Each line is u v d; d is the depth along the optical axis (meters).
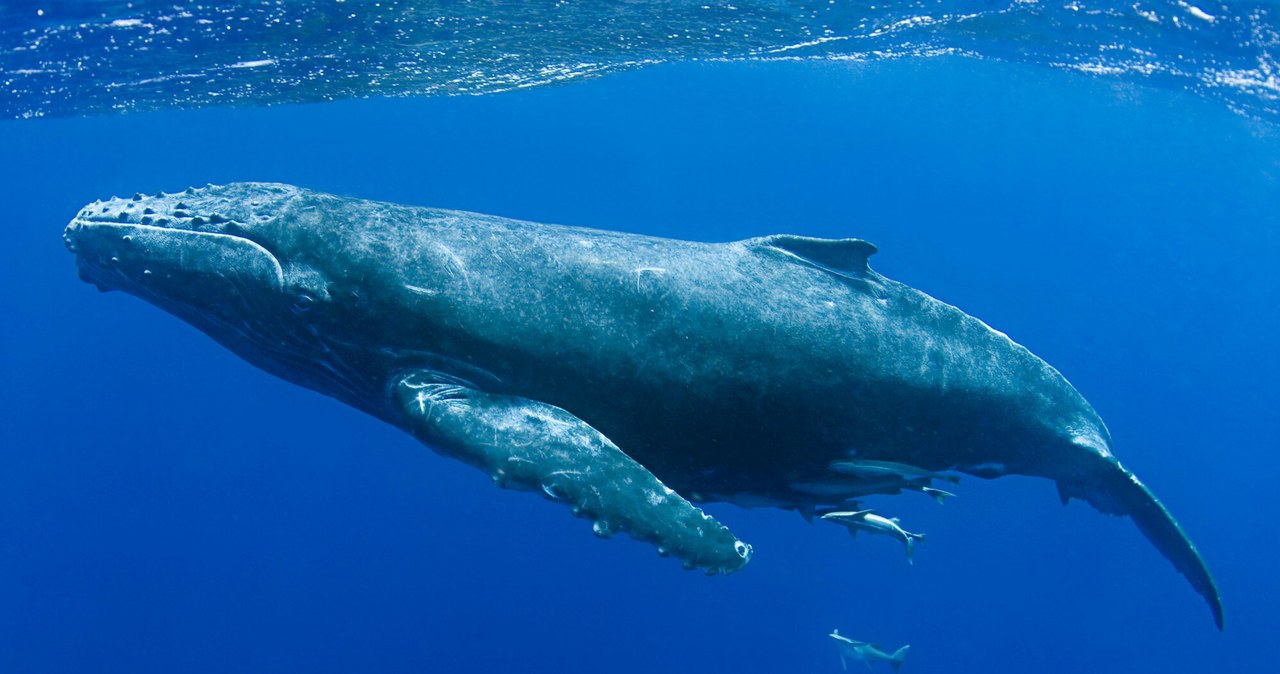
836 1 18.89
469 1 16.81
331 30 17.94
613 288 7.37
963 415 8.79
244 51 19.09
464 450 6.61
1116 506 10.18
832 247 8.25
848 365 7.95
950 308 8.83
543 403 7.14
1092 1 19.23
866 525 9.70
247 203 7.77
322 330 7.49
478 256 7.36
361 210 7.59
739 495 8.70
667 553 6.23
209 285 7.67
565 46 20.41
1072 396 9.68
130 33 17.44
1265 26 18.42
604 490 6.29
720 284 7.68
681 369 7.41
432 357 7.30
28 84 21.17
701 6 18.47
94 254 8.06
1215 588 9.26
